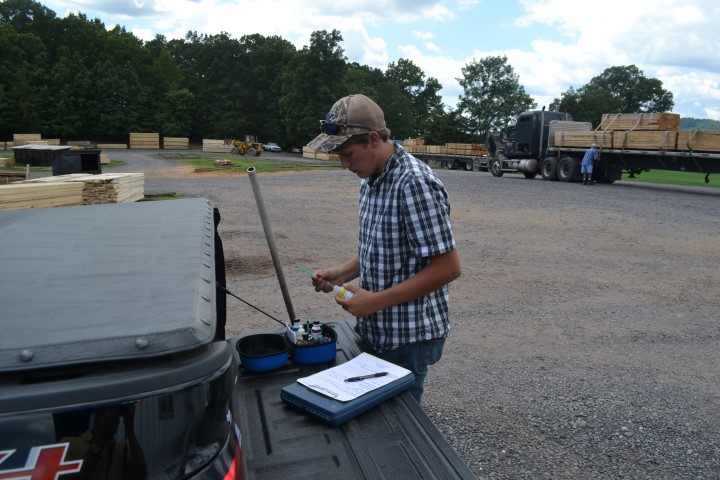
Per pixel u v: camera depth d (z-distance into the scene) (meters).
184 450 1.11
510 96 99.62
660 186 23.70
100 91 84.56
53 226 2.04
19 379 1.00
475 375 4.82
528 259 9.36
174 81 95.12
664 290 7.62
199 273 1.43
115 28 103.25
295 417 1.92
